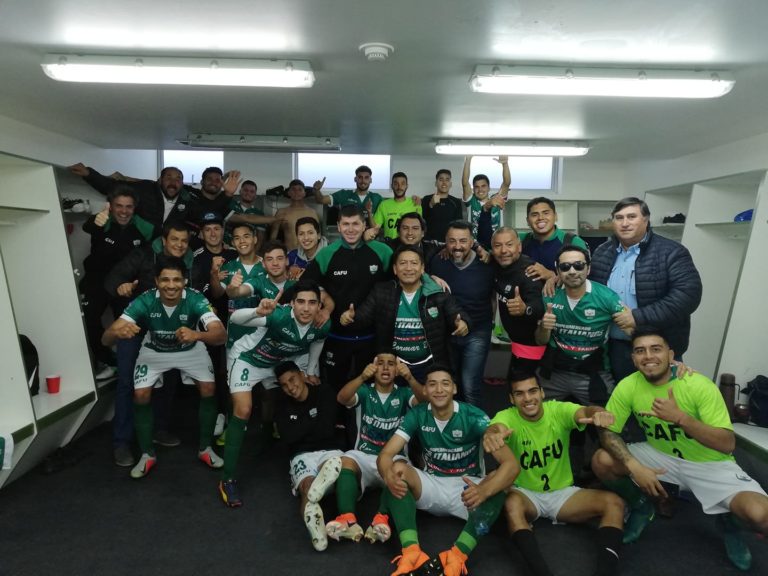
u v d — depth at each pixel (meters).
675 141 5.02
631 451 2.59
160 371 3.19
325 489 2.51
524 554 2.21
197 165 6.77
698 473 2.39
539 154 5.39
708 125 4.34
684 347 2.96
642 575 2.23
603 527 2.27
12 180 3.50
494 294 3.49
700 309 4.36
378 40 2.64
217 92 3.55
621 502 2.36
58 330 3.61
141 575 2.23
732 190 4.41
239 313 2.90
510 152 5.34
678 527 2.63
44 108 3.98
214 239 3.94
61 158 5.02
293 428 2.89
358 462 2.71
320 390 3.01
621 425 2.53
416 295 3.06
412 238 3.55
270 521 2.68
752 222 3.57
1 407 2.98
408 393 2.85
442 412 2.55
